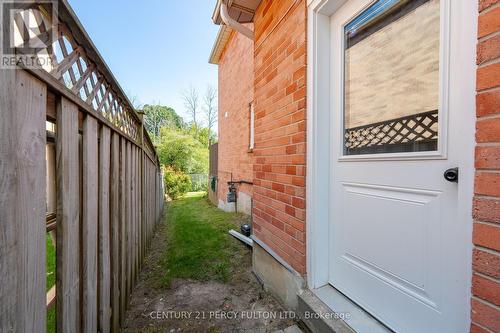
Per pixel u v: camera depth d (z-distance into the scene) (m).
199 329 1.77
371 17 1.48
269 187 2.31
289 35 1.96
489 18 0.82
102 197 1.50
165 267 2.87
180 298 2.19
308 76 1.76
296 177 1.87
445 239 1.10
